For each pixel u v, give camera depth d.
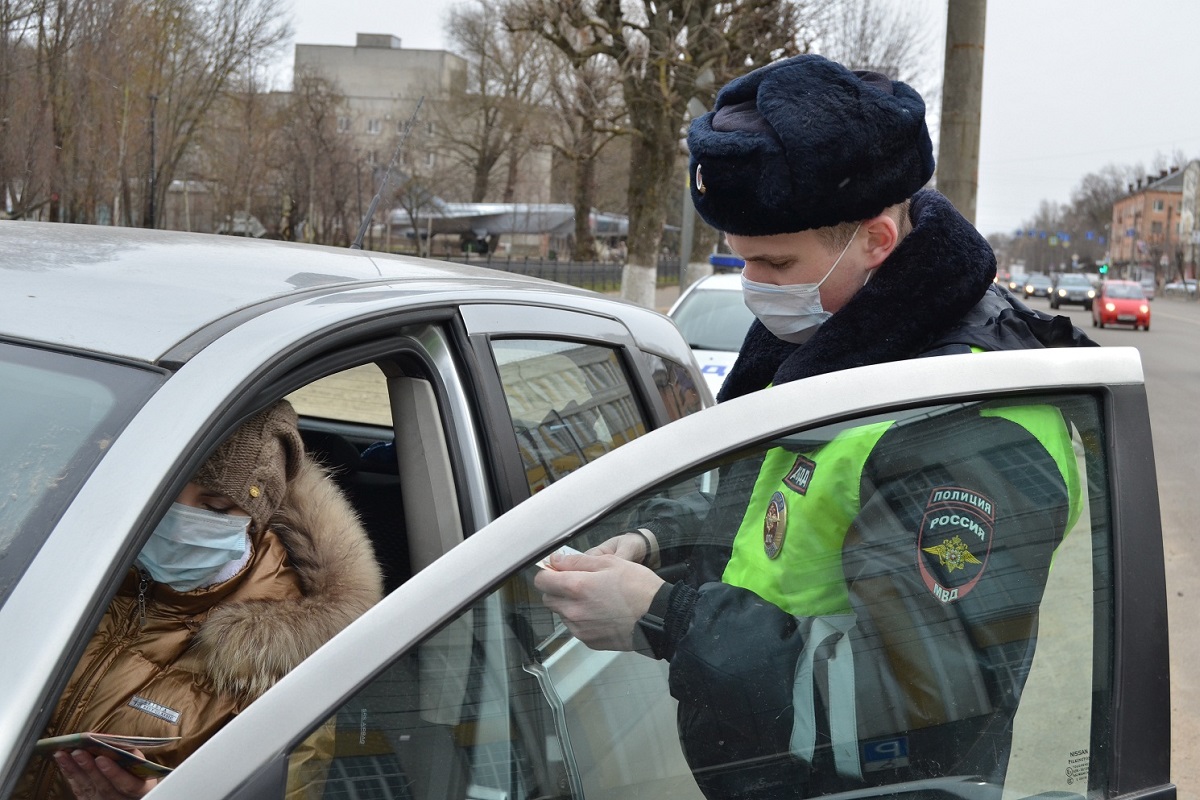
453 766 1.06
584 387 2.40
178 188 31.75
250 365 1.43
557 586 1.13
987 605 1.27
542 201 51.31
